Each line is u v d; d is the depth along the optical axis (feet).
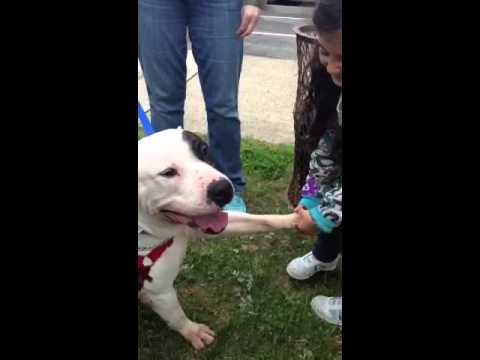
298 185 5.36
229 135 5.97
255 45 13.74
